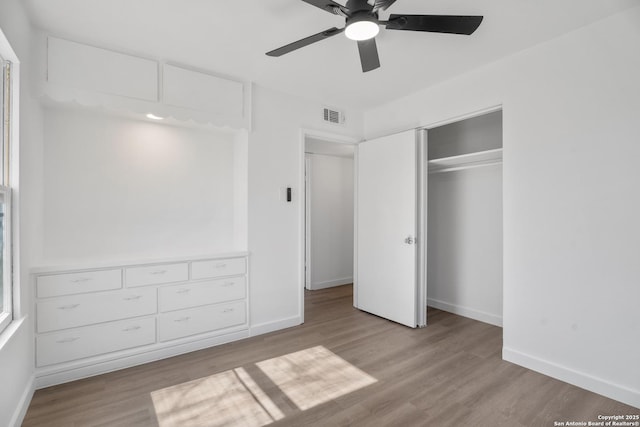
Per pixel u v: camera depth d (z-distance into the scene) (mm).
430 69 2768
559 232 2256
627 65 1971
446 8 1926
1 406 1505
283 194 3289
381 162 3578
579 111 2164
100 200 2656
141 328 2523
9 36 1611
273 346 2848
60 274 2211
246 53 2490
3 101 1774
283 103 3281
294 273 3371
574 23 2098
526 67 2428
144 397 2057
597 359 2088
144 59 2480
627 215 1975
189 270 2740
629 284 1967
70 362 2256
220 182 3271
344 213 5359
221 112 2848
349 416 1873
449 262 3838
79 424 1790
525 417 1856
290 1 1854
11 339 1618
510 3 1883
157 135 2928
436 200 3971
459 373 2357
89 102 2268
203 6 1901
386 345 2863
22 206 1882
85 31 2162
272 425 1797
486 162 3379
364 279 3826
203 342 2807
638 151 1937
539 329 2361
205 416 1872
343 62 2635
